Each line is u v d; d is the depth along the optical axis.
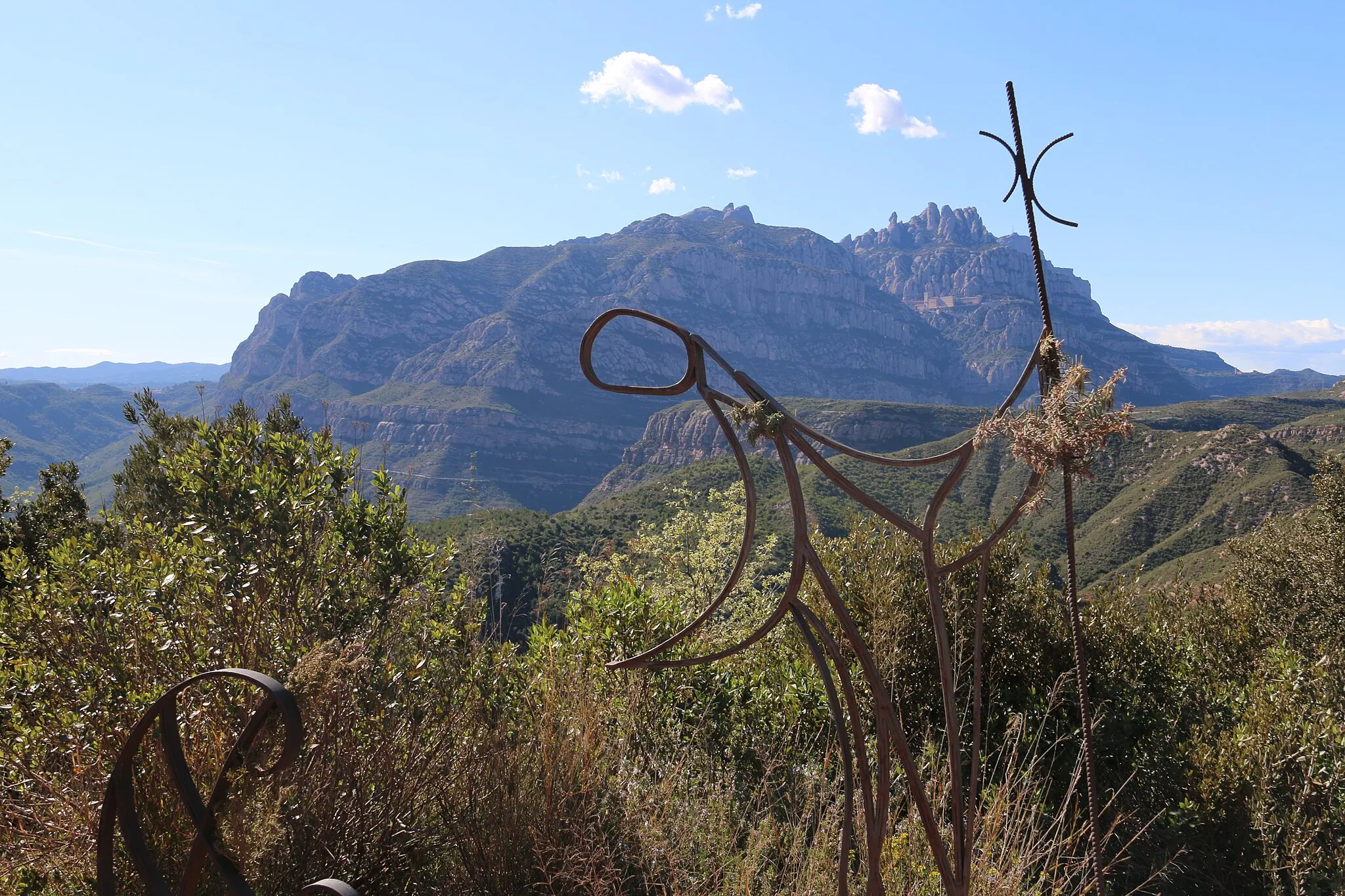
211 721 2.59
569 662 3.74
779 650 4.99
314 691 1.59
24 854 2.29
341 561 3.48
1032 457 1.66
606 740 3.27
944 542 4.96
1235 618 6.34
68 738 2.50
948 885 1.63
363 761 2.55
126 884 2.25
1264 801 3.52
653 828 2.81
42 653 2.71
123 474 6.25
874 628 4.38
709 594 16.36
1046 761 4.14
